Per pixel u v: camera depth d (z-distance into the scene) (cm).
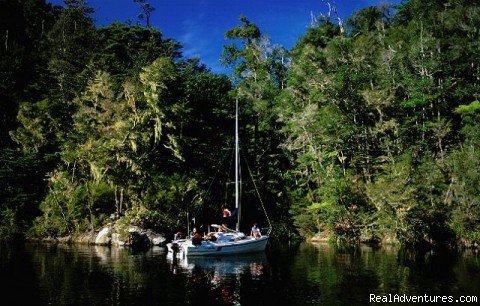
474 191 3103
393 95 4166
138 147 4050
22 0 8281
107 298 1522
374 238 3650
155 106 4119
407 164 3562
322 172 4056
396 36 5159
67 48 6500
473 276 1916
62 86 5153
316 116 4353
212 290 1664
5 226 3978
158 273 2059
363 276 1945
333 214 3750
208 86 5450
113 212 4084
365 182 4028
